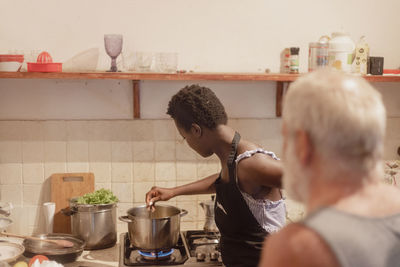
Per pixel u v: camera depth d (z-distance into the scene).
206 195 2.70
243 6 2.62
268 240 0.89
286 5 2.64
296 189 0.94
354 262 0.79
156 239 2.18
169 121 2.63
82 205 2.31
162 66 2.43
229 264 1.90
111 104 2.60
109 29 2.54
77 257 2.17
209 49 2.62
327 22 2.68
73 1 2.51
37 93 2.56
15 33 2.50
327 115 0.85
